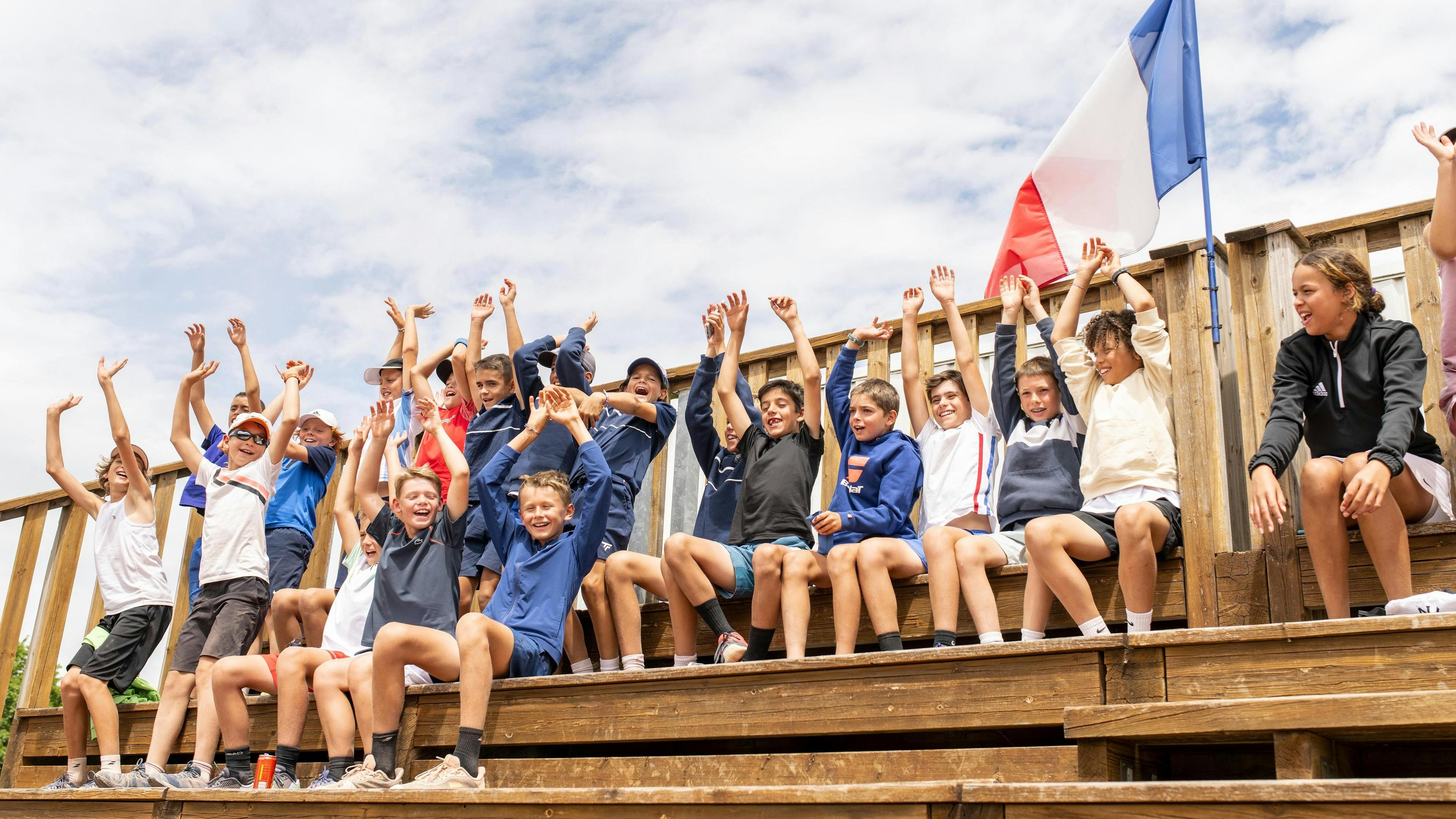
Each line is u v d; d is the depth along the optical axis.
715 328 4.85
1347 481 3.17
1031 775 2.78
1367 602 3.27
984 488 4.20
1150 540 3.48
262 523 4.91
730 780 3.22
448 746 3.80
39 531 6.65
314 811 3.31
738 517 4.39
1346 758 2.44
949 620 3.62
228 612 4.67
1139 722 2.48
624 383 5.61
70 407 5.81
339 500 5.43
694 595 4.04
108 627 5.12
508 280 5.59
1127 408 3.80
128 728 5.11
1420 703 2.15
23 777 5.43
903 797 2.32
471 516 4.96
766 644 3.89
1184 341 3.87
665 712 3.46
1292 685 2.65
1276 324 3.81
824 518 3.88
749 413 4.85
